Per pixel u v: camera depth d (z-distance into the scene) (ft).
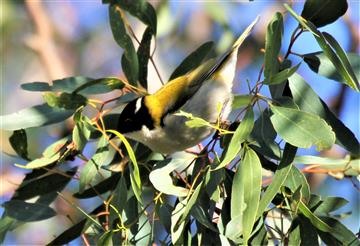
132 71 27.76
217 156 22.94
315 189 39.60
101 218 27.40
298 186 23.47
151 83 39.83
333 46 22.89
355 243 23.52
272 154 23.15
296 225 23.71
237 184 22.38
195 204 23.17
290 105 22.65
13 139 27.68
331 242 24.06
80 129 24.68
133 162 23.24
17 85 47.80
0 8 47.57
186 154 29.63
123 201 24.26
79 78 27.91
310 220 23.49
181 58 46.78
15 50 47.96
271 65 22.45
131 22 42.98
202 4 46.29
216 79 27.50
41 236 41.73
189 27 47.24
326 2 24.07
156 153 27.94
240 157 22.81
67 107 25.41
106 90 27.35
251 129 21.83
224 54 27.22
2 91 47.55
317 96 24.34
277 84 23.70
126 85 26.76
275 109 22.36
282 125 22.08
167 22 40.40
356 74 24.95
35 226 41.78
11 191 39.14
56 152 25.63
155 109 27.30
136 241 24.47
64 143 25.82
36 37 44.57
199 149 28.30
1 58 47.80
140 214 24.03
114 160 27.58
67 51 49.37
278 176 22.25
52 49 44.75
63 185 28.48
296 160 25.64
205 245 24.26
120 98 27.09
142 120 27.32
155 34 28.37
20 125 27.25
